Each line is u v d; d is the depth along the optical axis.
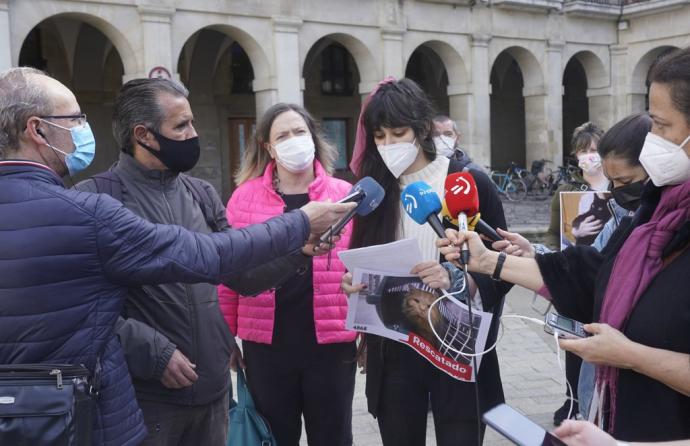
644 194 2.16
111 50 21.20
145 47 16.81
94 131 21.45
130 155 3.01
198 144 3.02
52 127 2.29
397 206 3.24
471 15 23.17
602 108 27.28
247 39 18.89
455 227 3.12
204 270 2.31
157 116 2.88
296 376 3.62
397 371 3.14
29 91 2.25
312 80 25.77
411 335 2.99
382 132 3.11
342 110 26.50
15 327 2.09
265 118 3.79
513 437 1.67
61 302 2.13
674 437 1.90
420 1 21.89
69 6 15.73
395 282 2.98
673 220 1.94
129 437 2.33
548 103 25.48
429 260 2.98
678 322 1.88
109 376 2.28
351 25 20.53
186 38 17.64
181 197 3.10
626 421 2.00
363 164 3.32
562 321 2.29
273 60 19.17
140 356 2.74
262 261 2.47
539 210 20.45
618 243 2.21
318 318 3.53
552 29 25.31
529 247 2.80
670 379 1.86
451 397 3.02
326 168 4.06
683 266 1.92
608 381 2.09
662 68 1.93
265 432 3.44
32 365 2.07
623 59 26.94
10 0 14.82
